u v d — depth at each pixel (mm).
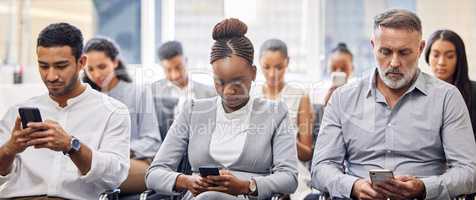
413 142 2748
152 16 6043
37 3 6285
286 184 2650
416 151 2750
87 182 2650
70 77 2672
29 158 2697
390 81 2705
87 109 2758
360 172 2816
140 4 6266
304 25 5926
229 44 2734
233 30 2750
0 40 6168
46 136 2453
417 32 2684
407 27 2668
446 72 3406
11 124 2770
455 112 2713
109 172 2623
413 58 2686
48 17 6344
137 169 3064
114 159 2650
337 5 5910
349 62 4617
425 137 2740
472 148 2682
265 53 3828
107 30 6398
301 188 3201
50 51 2627
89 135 2729
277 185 2623
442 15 5664
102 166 2592
